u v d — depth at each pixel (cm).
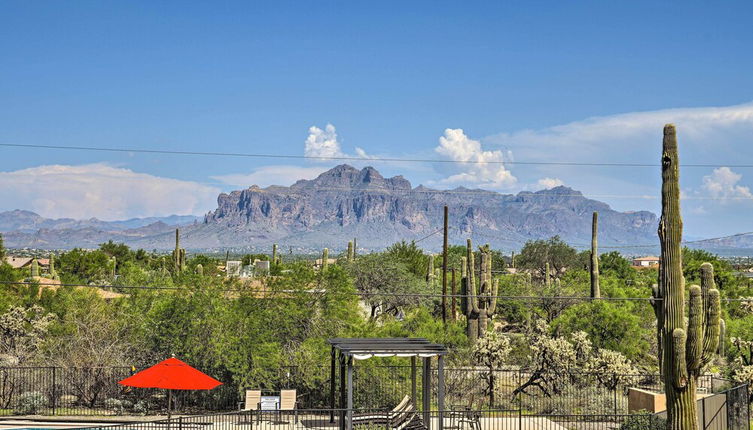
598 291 4122
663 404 2583
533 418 2670
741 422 2411
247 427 2488
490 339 3100
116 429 2381
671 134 1911
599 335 3906
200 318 2997
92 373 3019
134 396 3039
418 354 2289
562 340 3145
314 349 2975
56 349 3164
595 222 4131
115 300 3562
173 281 3212
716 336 1838
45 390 2984
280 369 2980
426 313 4259
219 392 2981
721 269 7375
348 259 6353
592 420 2536
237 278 3164
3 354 3381
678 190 1911
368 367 2933
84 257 9581
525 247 10381
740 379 2797
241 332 2977
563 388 3086
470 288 4019
